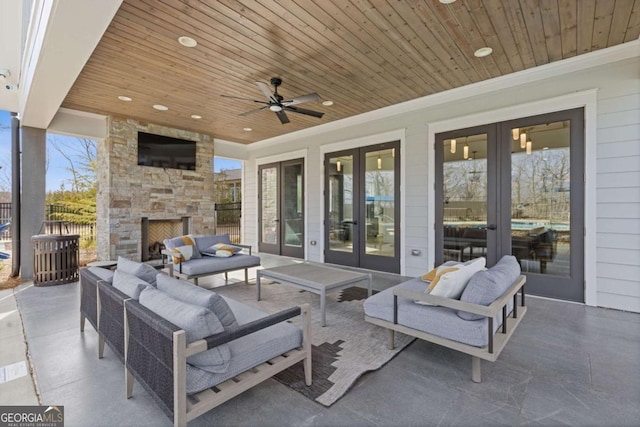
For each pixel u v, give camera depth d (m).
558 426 1.67
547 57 3.66
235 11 2.74
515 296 2.61
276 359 1.94
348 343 2.71
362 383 2.11
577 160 3.73
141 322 1.75
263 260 6.99
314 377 2.17
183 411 1.46
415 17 2.85
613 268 3.53
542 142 3.97
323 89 4.58
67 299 3.97
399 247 5.36
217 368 1.63
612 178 3.51
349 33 3.11
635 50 3.36
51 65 3.13
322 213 6.59
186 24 2.94
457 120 4.63
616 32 3.12
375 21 2.91
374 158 5.70
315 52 3.48
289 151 7.30
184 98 4.87
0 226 5.60
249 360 1.80
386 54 3.54
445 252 4.84
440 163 4.84
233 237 10.18
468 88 4.49
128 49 3.39
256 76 4.11
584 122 3.68
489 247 4.39
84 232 8.48
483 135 4.43
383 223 5.62
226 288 4.54
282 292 4.34
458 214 4.68
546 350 2.55
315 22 2.92
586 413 1.78
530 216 4.08
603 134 3.56
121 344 2.03
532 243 4.07
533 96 4.02
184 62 3.70
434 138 4.89
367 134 5.78
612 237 3.53
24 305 3.73
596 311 3.46
